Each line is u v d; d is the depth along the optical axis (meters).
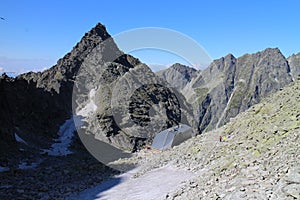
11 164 42.38
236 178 15.48
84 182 31.33
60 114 104.31
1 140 53.69
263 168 15.26
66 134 86.50
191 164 26.28
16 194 26.23
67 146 72.94
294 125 20.14
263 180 13.55
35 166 43.66
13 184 30.31
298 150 15.36
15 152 51.69
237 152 21.94
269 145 19.30
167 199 17.94
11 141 57.00
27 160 47.53
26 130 75.06
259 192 12.35
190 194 16.80
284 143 18.03
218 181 16.81
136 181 27.03
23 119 81.00
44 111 95.62
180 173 24.98
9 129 59.75
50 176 35.03
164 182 23.45
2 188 28.23
